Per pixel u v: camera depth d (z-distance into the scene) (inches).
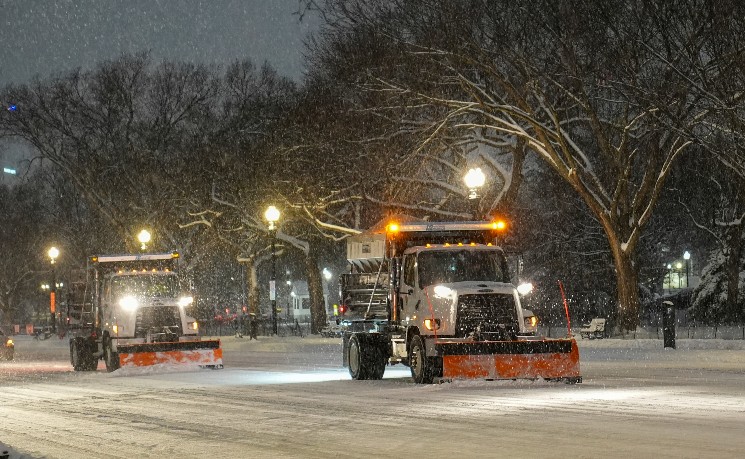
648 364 1341.0
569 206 2812.5
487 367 964.0
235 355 1962.4
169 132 3088.1
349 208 2711.6
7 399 1019.3
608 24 1600.6
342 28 1927.9
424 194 2491.4
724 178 2331.4
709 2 1530.5
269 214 2277.3
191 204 3090.6
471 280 1045.8
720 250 2615.7
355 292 1198.3
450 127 2014.0
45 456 582.9
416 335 1027.3
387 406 804.0
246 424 715.4
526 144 2167.8
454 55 1785.2
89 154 3051.2
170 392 1035.9
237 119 2942.9
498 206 2197.3
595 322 2046.0
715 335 1989.4
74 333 1626.5
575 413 708.7
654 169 1920.5
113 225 3208.7
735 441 554.3
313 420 724.0
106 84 3041.3
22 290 4909.0
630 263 1957.4
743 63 1504.7
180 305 1483.8
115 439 659.4
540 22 1705.2
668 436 579.2
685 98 1654.8
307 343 2183.8
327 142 2229.3
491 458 518.9
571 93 1808.6
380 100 2086.6
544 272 2925.7
